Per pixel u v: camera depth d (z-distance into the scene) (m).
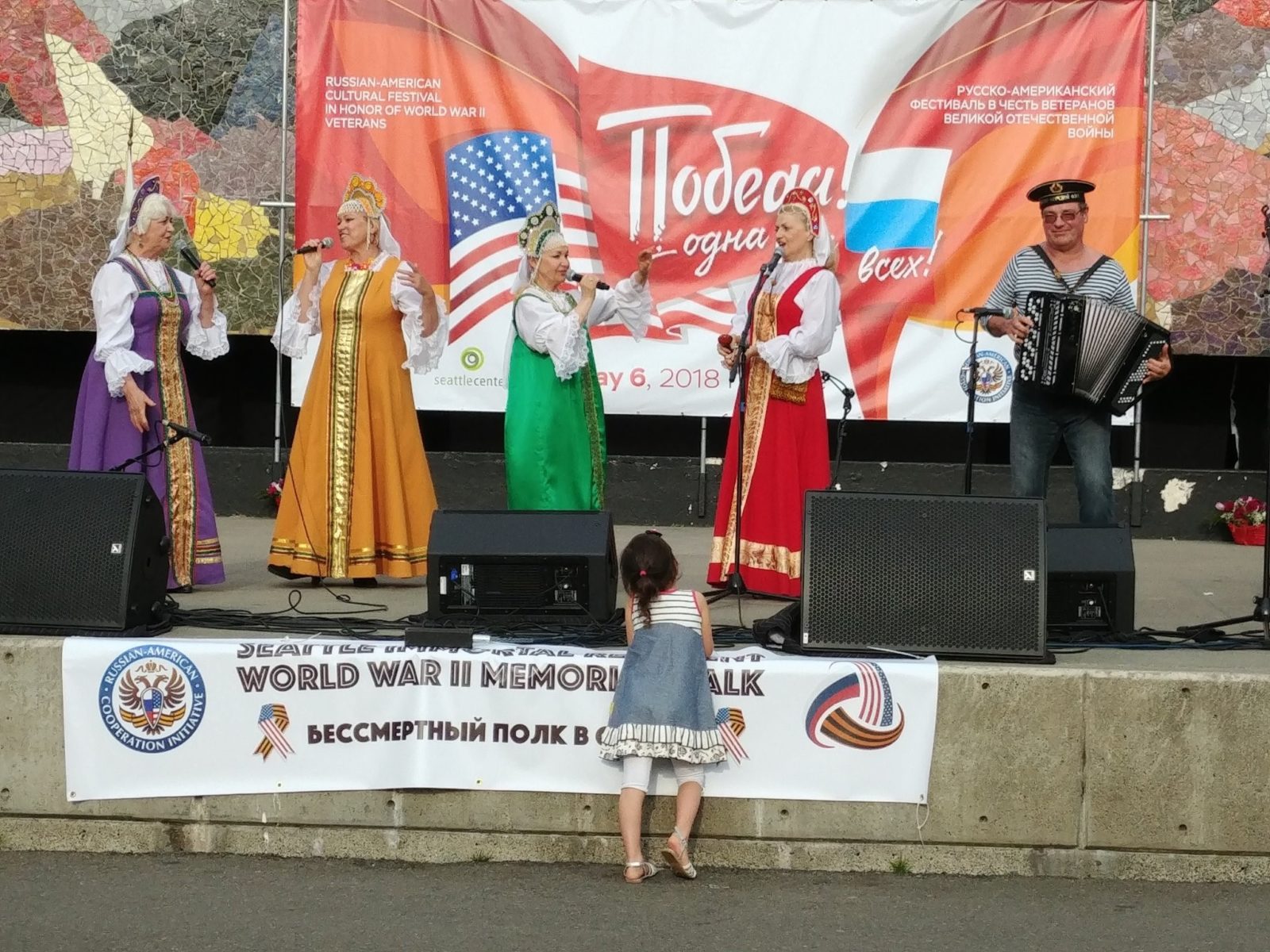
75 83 8.41
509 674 4.72
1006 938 4.20
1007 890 4.58
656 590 4.59
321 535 6.25
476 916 4.31
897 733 4.67
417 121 8.23
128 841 4.83
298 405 8.53
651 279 8.27
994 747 4.67
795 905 4.43
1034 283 5.95
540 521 5.27
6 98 8.42
